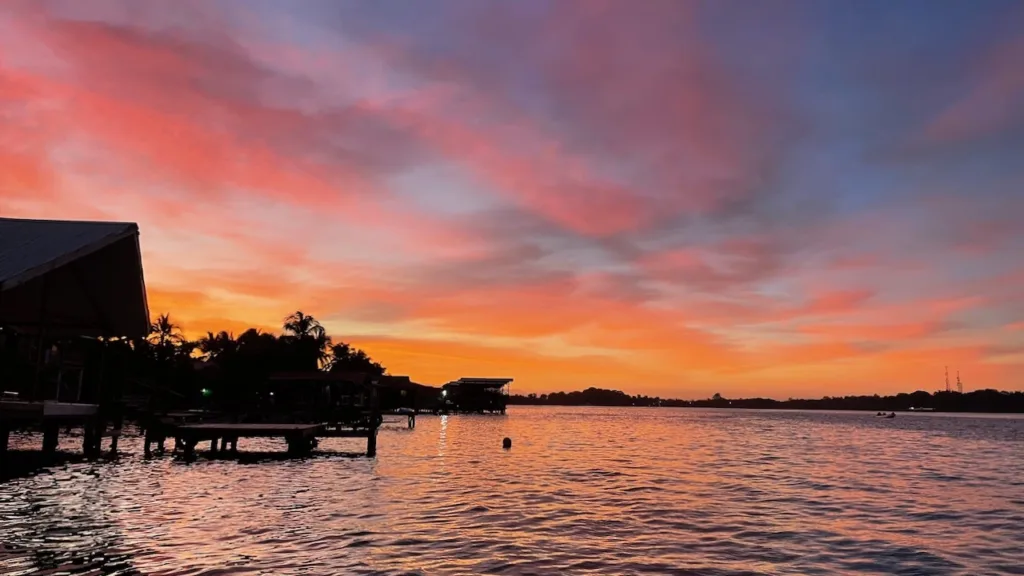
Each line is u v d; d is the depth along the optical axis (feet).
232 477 71.61
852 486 78.38
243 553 36.14
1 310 78.13
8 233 62.75
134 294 76.18
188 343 284.41
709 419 520.42
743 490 71.77
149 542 38.09
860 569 37.78
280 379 202.69
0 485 60.70
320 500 56.08
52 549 35.65
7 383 74.79
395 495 60.29
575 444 152.97
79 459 83.66
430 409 386.32
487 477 78.38
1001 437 248.11
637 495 65.72
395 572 33.27
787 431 276.62
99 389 86.99
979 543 45.65
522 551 39.22
